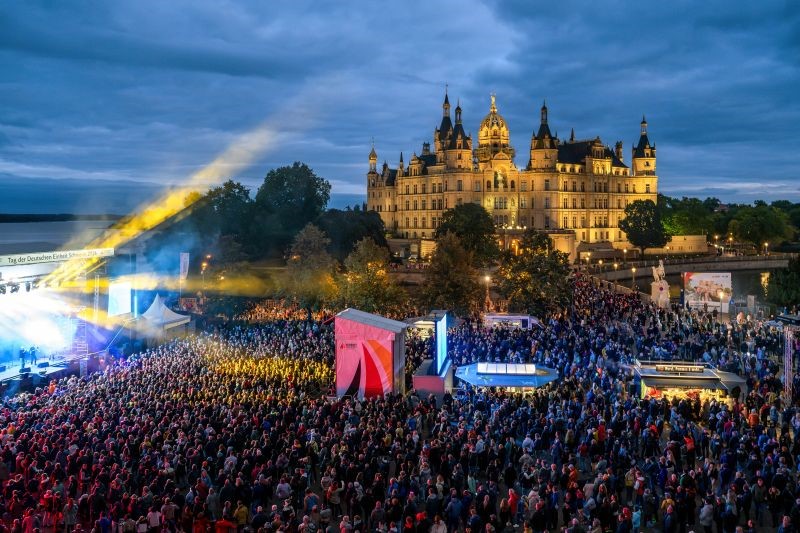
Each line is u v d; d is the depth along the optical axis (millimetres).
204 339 78812
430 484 31359
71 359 67062
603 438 39250
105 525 28312
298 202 178625
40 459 35500
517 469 38469
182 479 37094
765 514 33500
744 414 44938
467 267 103812
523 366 53031
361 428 39594
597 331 75500
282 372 58781
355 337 54875
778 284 113125
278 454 37781
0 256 60938
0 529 29109
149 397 47125
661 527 33500
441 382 54094
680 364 53188
